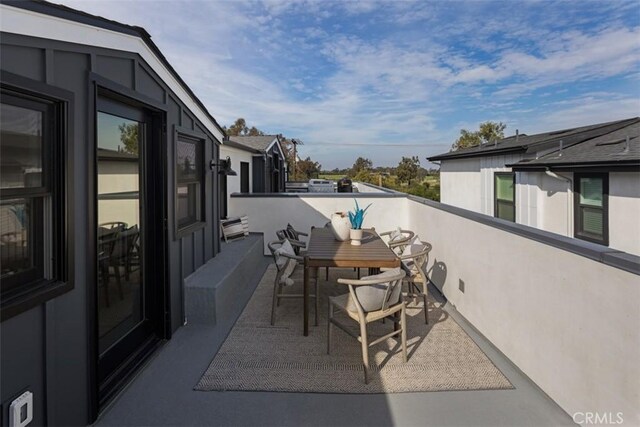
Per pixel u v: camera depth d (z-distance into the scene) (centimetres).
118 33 236
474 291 339
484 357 285
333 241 410
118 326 264
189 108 381
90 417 206
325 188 1769
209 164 452
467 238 356
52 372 180
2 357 152
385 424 209
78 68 200
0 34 149
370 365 274
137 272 292
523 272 255
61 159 185
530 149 667
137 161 292
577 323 200
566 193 571
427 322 353
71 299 194
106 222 251
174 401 229
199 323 353
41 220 179
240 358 284
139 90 272
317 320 355
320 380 253
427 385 247
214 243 475
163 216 313
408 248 412
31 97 168
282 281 346
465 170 908
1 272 157
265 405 226
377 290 264
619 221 479
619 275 171
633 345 164
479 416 215
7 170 158
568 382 208
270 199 681
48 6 174
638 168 437
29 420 165
